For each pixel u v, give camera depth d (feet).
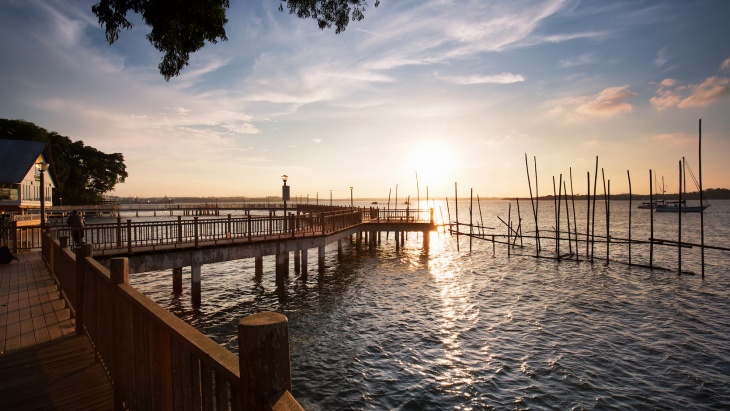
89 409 14.03
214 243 52.90
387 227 112.06
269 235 63.36
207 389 6.93
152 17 26.30
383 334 43.47
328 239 75.46
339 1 29.89
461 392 30.68
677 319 49.32
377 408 28.45
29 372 16.92
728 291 64.03
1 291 32.14
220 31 28.43
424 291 64.59
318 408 28.45
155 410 9.45
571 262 94.48
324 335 43.04
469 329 45.24
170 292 61.00
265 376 4.92
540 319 49.19
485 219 304.30
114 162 260.83
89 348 19.63
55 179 149.18
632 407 28.63
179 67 29.35
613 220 269.44
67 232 56.70
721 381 32.48
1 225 59.47
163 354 8.80
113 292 13.75
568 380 32.58
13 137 192.95
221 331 44.34
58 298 29.86
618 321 48.47
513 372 34.06
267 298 59.16
